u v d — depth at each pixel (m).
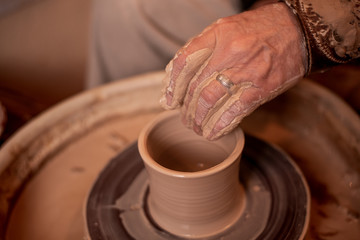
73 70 2.05
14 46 2.25
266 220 0.74
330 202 0.84
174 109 0.71
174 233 0.73
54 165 1.00
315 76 1.30
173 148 0.79
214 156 0.79
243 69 0.65
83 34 2.22
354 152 0.87
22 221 0.87
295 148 0.98
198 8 1.18
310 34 0.68
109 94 1.12
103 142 1.06
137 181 0.84
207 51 0.65
